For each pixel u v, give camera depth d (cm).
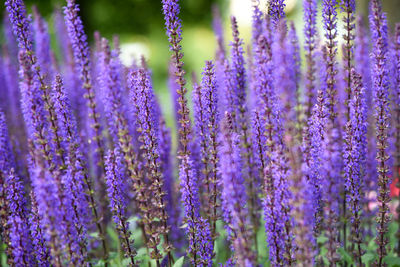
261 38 110
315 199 110
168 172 126
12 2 114
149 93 112
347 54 117
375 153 123
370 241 122
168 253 114
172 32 113
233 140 109
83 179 116
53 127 113
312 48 116
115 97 111
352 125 112
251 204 118
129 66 126
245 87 117
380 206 115
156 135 114
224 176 104
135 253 115
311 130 111
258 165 115
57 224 105
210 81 113
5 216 111
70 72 134
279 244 108
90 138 125
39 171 104
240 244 104
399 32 117
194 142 122
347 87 117
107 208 127
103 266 119
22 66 110
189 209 112
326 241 114
